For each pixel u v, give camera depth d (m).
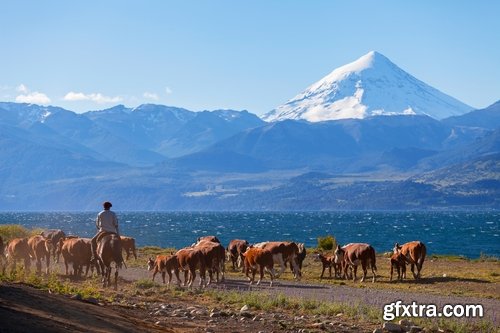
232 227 165.38
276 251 34.12
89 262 29.67
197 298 24.36
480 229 152.75
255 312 21.30
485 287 30.70
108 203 26.12
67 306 16.47
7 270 24.30
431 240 106.25
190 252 28.70
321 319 20.28
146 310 20.06
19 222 196.12
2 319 13.24
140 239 105.19
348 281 33.69
